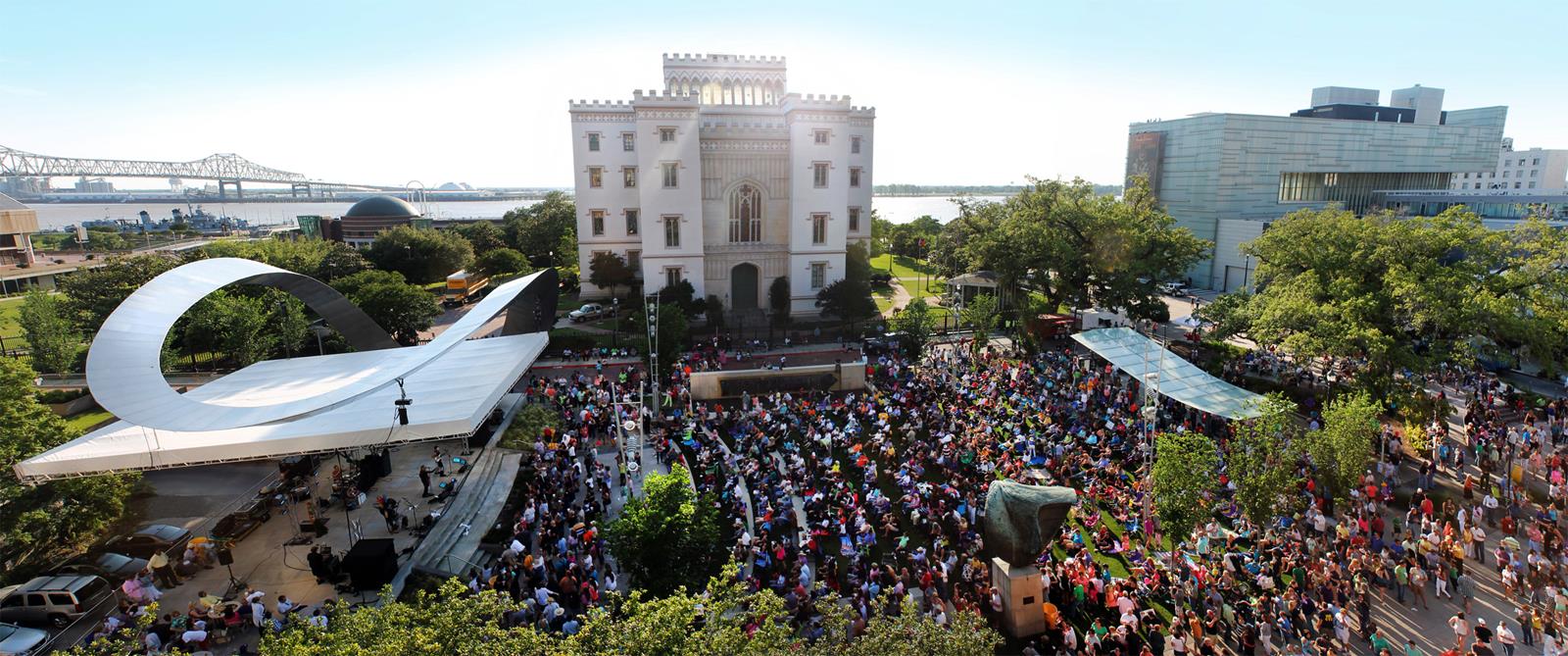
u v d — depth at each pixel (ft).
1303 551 89.35
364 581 83.61
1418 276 130.93
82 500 91.04
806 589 81.35
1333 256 145.28
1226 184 342.85
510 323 164.25
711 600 56.18
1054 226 212.84
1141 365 141.59
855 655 50.21
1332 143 363.15
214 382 121.39
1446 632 77.77
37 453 89.81
